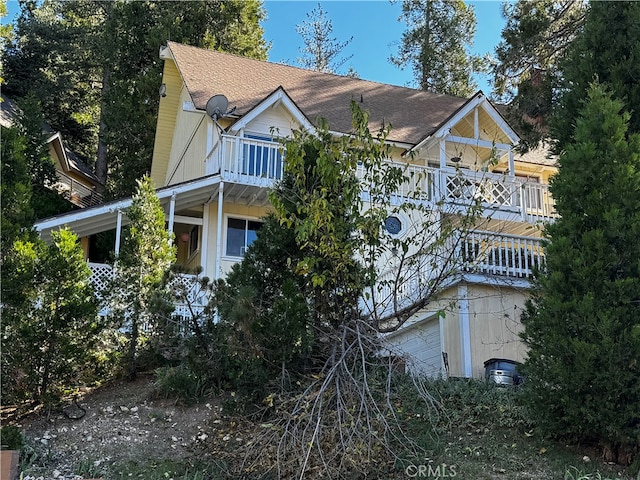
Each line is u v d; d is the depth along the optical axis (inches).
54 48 1291.8
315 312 300.8
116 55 1014.4
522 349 462.0
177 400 345.7
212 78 735.7
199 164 695.7
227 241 632.4
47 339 319.6
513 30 605.0
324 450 246.1
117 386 382.0
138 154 967.0
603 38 348.5
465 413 326.3
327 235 281.1
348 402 256.4
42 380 321.4
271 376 300.2
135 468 268.7
